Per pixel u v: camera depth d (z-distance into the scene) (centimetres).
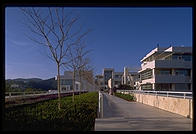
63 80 4997
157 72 2867
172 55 2897
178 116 934
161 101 1266
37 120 729
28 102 1509
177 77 2769
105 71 8875
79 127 685
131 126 680
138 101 1905
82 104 1371
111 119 834
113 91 3959
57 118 815
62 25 1145
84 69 3081
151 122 762
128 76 5622
